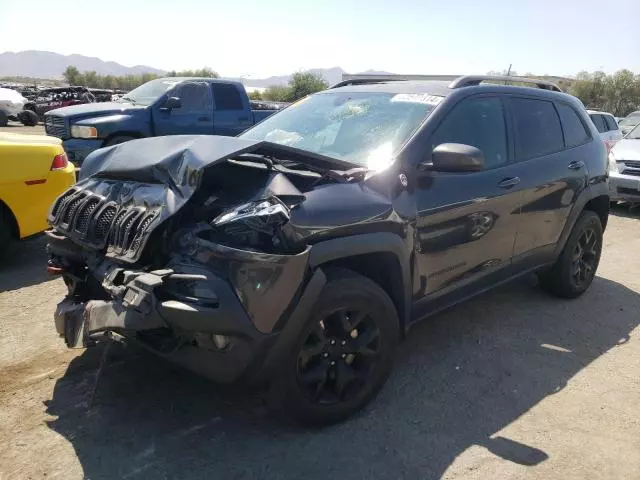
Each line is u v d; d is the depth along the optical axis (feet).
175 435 9.66
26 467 8.71
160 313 8.36
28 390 10.81
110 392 10.83
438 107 12.25
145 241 8.89
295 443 9.62
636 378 12.62
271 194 9.08
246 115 37.65
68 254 10.75
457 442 9.89
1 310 14.65
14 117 76.23
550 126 15.62
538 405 11.28
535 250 15.07
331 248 9.34
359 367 10.39
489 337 14.40
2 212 17.62
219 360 8.58
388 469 9.09
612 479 9.12
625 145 33.32
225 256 8.41
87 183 11.23
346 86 15.19
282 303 8.71
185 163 9.35
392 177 10.80
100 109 32.35
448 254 12.00
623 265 21.95
